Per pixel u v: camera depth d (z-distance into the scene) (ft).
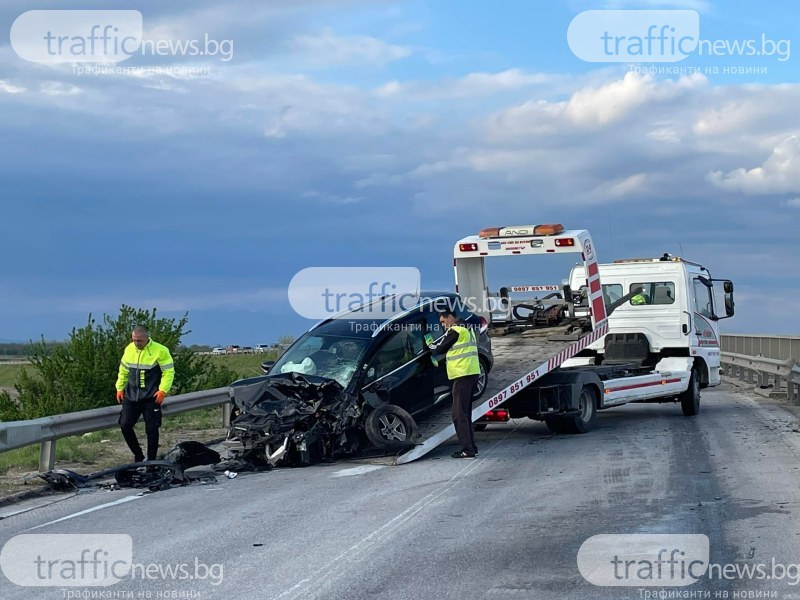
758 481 32.86
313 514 29.91
